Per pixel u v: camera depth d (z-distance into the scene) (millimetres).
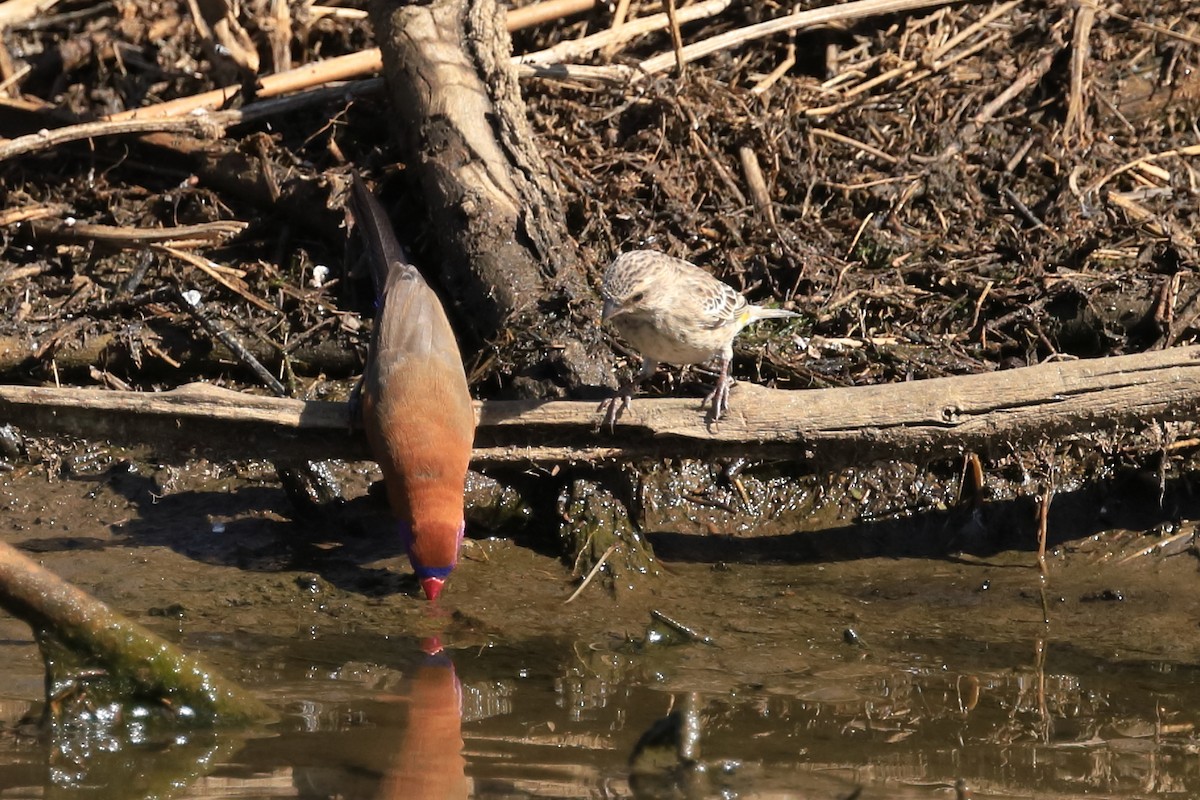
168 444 11055
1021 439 10789
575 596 10953
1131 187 14586
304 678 9609
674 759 8312
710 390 12570
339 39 16344
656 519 12086
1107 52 15867
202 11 14547
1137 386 10609
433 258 13719
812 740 8648
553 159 14117
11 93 15320
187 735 8805
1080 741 8641
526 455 11039
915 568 11539
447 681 9562
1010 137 15117
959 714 9047
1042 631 10438
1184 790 7941
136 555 11461
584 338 12164
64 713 8805
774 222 14000
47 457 12562
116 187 14547
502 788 8008
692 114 14648
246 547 11633
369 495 12227
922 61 15711
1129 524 11773
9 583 8641
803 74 16031
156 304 13266
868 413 10703
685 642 10227
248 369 13133
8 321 13109
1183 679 9594
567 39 16094
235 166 14289
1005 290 13344
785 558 11734
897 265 13773
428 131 13406
